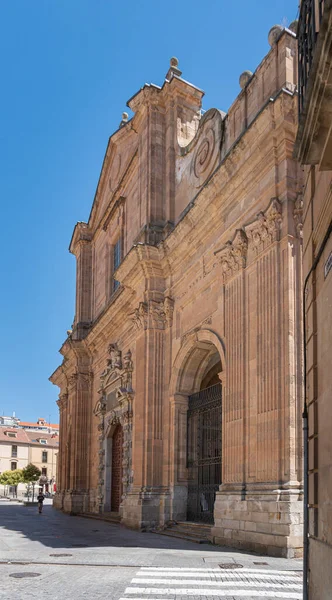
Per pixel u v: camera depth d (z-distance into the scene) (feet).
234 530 50.78
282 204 51.72
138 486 73.87
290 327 48.57
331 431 22.90
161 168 85.10
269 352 50.42
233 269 58.39
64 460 136.98
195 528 62.64
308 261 29.60
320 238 26.78
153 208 82.89
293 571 37.37
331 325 23.71
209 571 37.58
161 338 77.51
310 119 21.54
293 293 49.39
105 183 123.85
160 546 52.85
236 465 53.11
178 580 34.45
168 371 75.56
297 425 46.85
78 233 137.59
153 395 75.20
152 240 80.69
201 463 69.10
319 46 18.61
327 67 18.99
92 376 123.24
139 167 89.92
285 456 46.57
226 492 53.21
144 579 34.94
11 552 48.88
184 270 73.82
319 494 25.09
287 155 51.85
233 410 55.01
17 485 304.50
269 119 52.21
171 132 85.05
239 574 36.29
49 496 251.80
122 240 102.17
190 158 78.18
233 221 60.70
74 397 124.98
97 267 128.06
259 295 53.01
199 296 68.59
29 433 363.15
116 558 44.32
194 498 69.15
